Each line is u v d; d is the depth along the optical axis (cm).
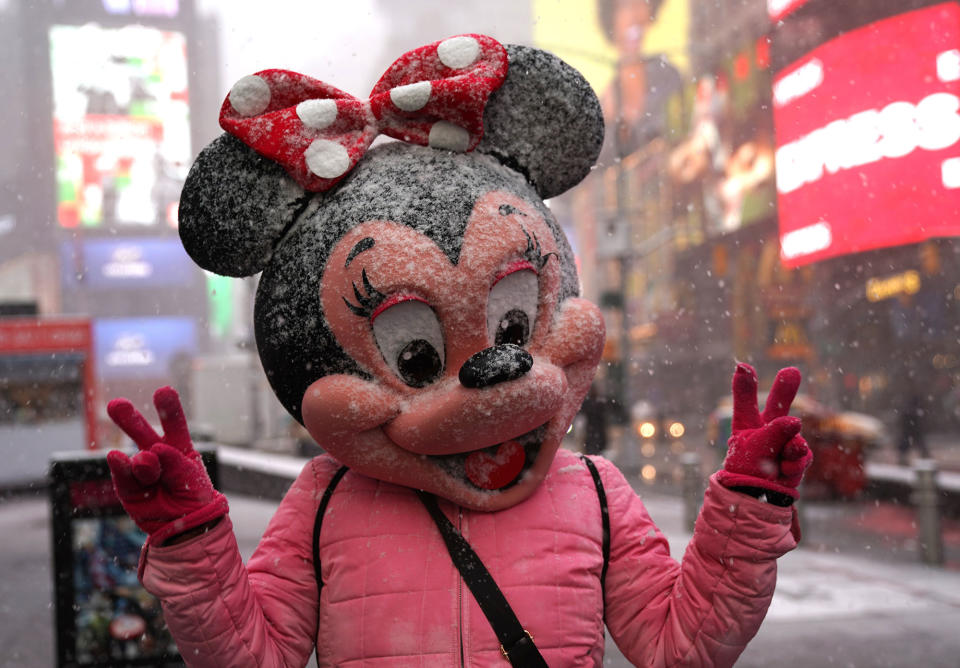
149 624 473
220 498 212
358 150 236
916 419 2081
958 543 988
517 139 257
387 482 244
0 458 1576
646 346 4300
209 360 2900
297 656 236
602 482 253
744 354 3662
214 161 241
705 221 3862
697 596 226
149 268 7381
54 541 468
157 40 7438
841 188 2719
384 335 226
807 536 1020
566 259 250
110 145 7344
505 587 228
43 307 7356
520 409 218
